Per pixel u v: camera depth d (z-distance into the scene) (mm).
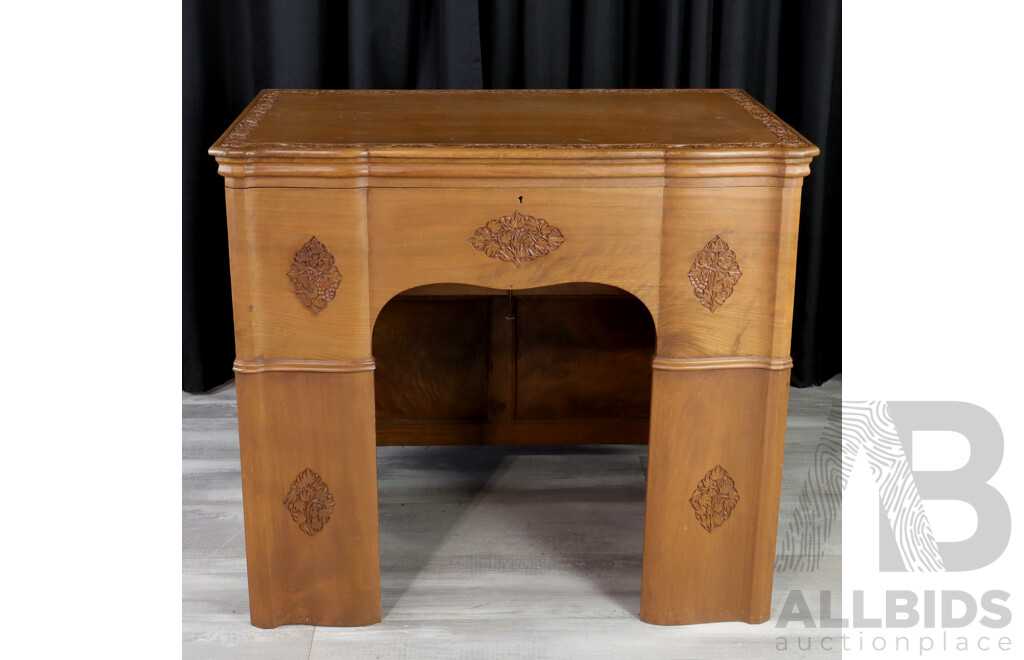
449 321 2660
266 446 1980
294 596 2098
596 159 1815
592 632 2094
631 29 3049
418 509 2580
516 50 2979
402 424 2732
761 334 1934
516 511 2572
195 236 3045
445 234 1867
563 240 1877
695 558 2076
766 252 1887
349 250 1863
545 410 2738
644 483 2723
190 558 2342
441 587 2246
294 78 2949
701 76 2982
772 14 2990
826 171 3115
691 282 1899
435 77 3012
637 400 2729
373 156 1803
